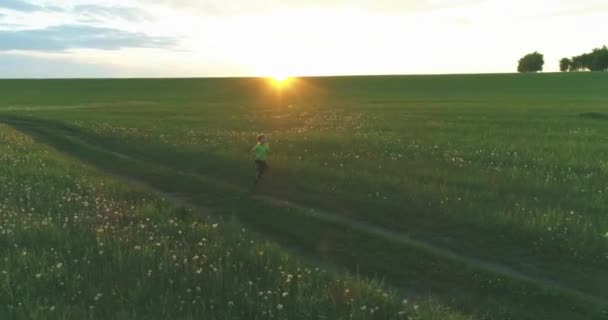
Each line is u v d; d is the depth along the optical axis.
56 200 14.46
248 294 8.06
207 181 18.95
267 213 14.45
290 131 32.56
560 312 8.25
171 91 103.25
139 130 35.16
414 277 9.82
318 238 12.16
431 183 16.33
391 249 11.26
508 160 20.47
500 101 63.81
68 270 8.90
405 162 20.19
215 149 25.17
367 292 8.20
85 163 24.00
